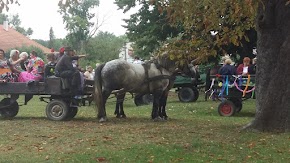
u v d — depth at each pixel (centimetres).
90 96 1425
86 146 938
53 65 1431
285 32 1065
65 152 879
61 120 1390
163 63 1396
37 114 1634
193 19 1119
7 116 1482
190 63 1339
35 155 859
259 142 960
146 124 1290
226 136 1041
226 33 1117
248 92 1566
